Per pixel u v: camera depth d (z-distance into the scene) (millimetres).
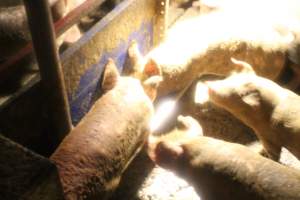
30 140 1970
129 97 1915
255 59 2629
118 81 2068
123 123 1803
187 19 3184
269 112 2234
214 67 2496
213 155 1891
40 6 1437
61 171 1529
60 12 2201
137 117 1877
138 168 2266
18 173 1105
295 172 1746
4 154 1153
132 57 2324
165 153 2008
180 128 2242
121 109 1847
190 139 2057
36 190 1122
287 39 2695
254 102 2248
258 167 1773
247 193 1748
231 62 2547
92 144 1656
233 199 1796
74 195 1504
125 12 2213
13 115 1775
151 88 2041
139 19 2395
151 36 2650
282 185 1679
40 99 1898
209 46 2365
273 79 2791
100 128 1733
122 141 1771
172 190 2180
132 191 2164
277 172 1734
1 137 1208
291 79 2799
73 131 1732
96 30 2035
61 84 1729
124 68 2436
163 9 2518
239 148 1906
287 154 2418
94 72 2150
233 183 1796
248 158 1825
